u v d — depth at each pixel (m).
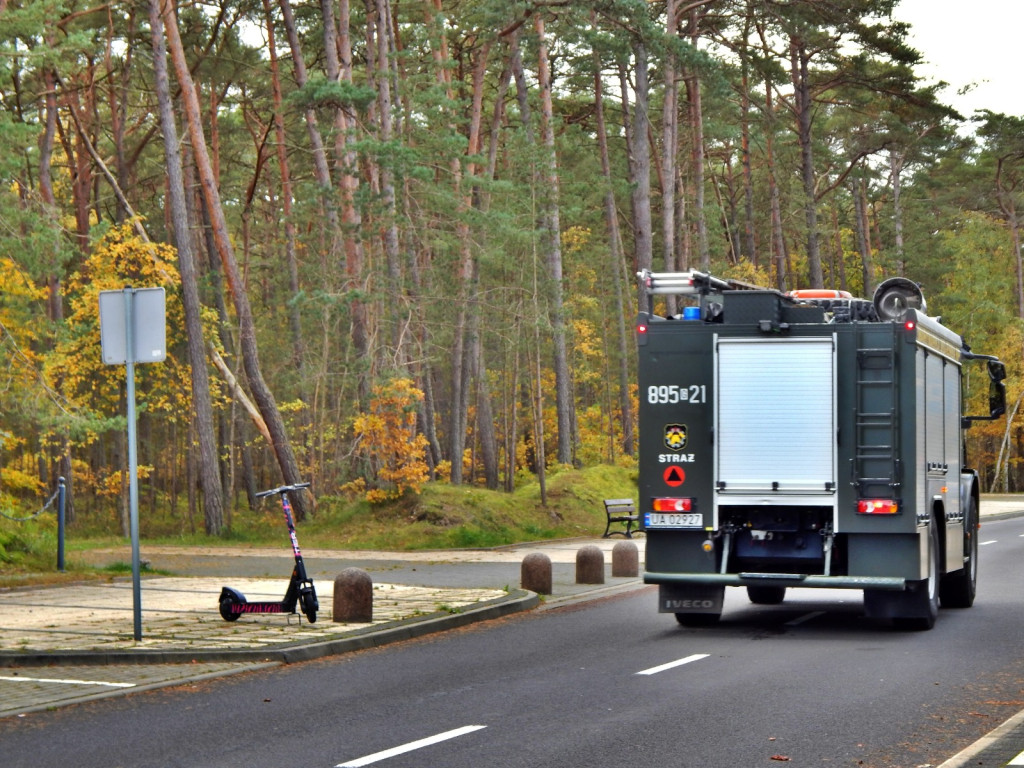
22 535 38.66
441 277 64.19
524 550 48.22
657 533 24.94
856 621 26.89
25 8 42.59
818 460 24.17
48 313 67.81
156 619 24.89
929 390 25.25
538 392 59.75
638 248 67.12
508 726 14.90
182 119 83.94
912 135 110.44
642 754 13.32
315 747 13.76
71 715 15.79
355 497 59.59
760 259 148.50
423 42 69.94
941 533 26.28
